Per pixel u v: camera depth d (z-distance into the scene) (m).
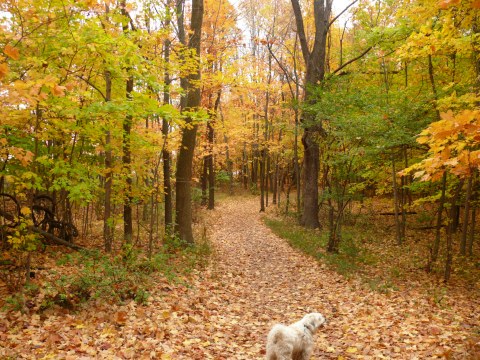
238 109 27.58
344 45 26.36
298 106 14.47
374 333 6.55
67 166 9.58
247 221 24.19
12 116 6.86
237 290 9.66
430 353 5.59
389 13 16.77
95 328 6.02
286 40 26.53
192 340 5.98
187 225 13.77
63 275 8.26
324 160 13.92
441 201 12.44
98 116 9.01
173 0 14.59
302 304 8.66
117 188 11.62
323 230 19.14
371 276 11.12
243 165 45.12
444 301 8.69
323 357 5.72
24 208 7.07
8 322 5.82
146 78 9.16
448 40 8.02
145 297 7.48
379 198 27.11
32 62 7.13
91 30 7.82
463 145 4.43
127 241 12.44
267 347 4.70
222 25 20.42
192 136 13.73
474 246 15.22
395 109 11.95
